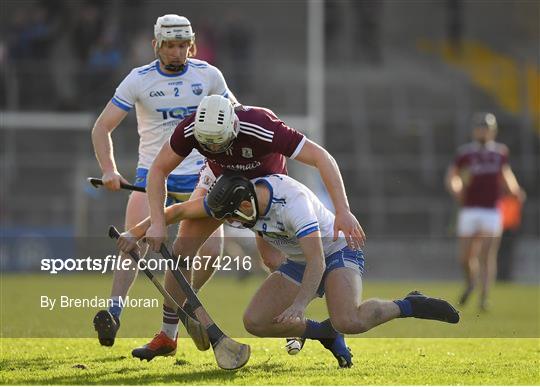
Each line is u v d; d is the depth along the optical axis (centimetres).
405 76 9162
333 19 9175
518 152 8300
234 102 2384
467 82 9219
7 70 7475
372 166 7906
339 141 8206
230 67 8044
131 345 2620
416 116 8475
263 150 2097
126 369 2191
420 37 9806
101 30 7975
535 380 2044
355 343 2795
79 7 8369
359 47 9281
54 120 7312
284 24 9369
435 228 7381
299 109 8025
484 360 2412
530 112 8856
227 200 2045
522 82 9256
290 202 2062
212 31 7894
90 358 2388
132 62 7862
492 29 10044
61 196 6956
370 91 8944
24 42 7750
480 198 4706
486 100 9025
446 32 9906
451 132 8206
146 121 2573
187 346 2652
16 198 6900
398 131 8244
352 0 9312
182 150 2155
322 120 7919
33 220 6856
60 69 7644
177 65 2509
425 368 2238
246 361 2133
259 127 2075
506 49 9781
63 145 7269
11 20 8225
